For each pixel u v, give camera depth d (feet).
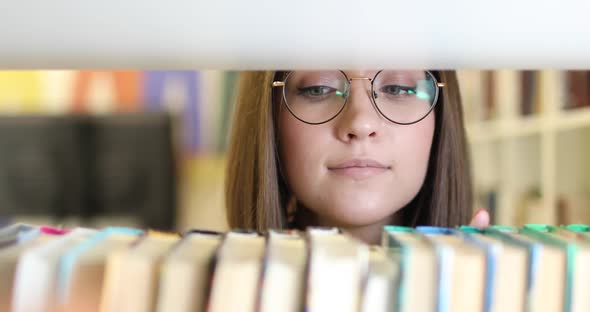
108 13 1.21
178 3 1.20
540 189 6.13
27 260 1.23
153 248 1.34
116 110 7.01
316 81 2.32
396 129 2.31
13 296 1.25
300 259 1.23
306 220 2.96
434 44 1.30
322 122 2.31
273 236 1.43
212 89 7.14
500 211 6.08
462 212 2.95
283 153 2.59
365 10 1.21
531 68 1.46
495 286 1.25
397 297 1.22
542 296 1.28
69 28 1.25
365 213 2.30
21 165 5.91
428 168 2.82
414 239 1.37
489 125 6.13
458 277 1.23
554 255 1.27
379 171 2.30
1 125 5.92
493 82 6.09
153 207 6.07
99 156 6.01
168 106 7.13
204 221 6.77
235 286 1.18
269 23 1.24
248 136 3.08
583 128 6.02
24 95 6.80
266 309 1.18
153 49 1.33
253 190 2.98
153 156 6.10
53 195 5.95
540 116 6.09
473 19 1.21
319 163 2.33
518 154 6.13
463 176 3.03
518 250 1.27
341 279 1.17
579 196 6.05
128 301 1.21
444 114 2.73
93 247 1.34
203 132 7.11
